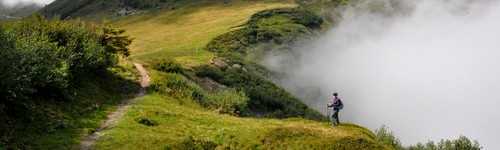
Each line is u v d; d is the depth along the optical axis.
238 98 65.62
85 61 51.16
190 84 66.38
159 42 186.75
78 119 37.44
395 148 46.19
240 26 195.88
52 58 42.53
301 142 37.59
